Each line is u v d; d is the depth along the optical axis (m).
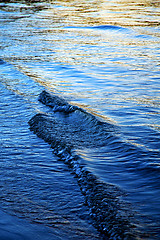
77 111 6.51
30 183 4.17
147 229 3.10
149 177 4.04
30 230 3.20
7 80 9.26
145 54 12.44
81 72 10.16
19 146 5.28
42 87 8.51
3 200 3.79
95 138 5.33
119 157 4.61
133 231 3.08
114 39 15.62
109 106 6.94
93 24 19.59
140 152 4.68
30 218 3.42
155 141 5.09
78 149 4.90
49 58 12.09
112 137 5.23
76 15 23.30
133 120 6.07
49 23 20.30
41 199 3.81
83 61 11.61
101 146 5.02
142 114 6.40
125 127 5.71
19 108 7.06
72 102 7.19
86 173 4.20
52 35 16.72
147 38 15.62
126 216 3.30
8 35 16.55
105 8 26.14
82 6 27.58
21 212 3.54
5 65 10.98
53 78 9.55
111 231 3.14
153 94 7.78
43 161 4.77
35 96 7.88
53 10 25.77
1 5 28.42
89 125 5.90
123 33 16.98
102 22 20.08
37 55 12.56
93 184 3.95
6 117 6.57
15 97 7.78
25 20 21.41
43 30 18.06
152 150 4.76
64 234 3.17
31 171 4.49
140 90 8.14
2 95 7.93
